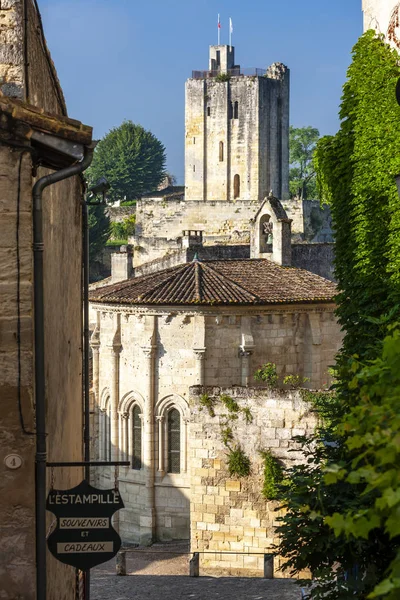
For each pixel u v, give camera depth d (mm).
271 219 108500
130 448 93875
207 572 68625
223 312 89688
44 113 24234
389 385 19406
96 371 97000
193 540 69250
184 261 136750
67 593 33938
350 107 42938
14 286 23609
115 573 69125
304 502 31797
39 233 24047
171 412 91625
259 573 67375
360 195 40969
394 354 19125
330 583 29656
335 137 44062
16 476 23703
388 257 39406
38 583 23797
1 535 23719
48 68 33688
